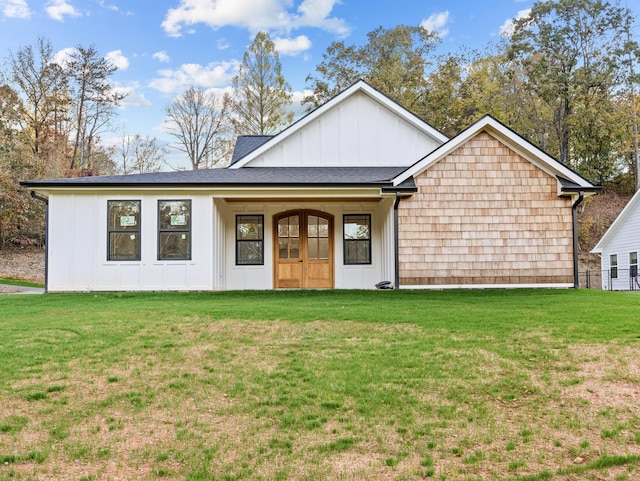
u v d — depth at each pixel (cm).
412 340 613
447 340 607
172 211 1159
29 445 346
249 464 323
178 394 444
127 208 1151
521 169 1148
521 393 439
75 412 403
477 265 1138
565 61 3269
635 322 693
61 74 3158
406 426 377
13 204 2333
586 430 371
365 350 573
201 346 596
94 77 3341
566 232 1148
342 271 1349
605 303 898
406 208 1140
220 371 504
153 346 594
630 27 3269
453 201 1143
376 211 1361
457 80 3584
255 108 3447
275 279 1345
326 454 336
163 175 1235
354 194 1182
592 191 1123
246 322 723
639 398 425
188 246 1155
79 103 3338
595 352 543
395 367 507
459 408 409
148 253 1145
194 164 3862
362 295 1063
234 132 3794
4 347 580
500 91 3550
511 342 593
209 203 1159
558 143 3453
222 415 400
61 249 1130
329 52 3972
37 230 2592
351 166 1410
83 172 3195
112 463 324
